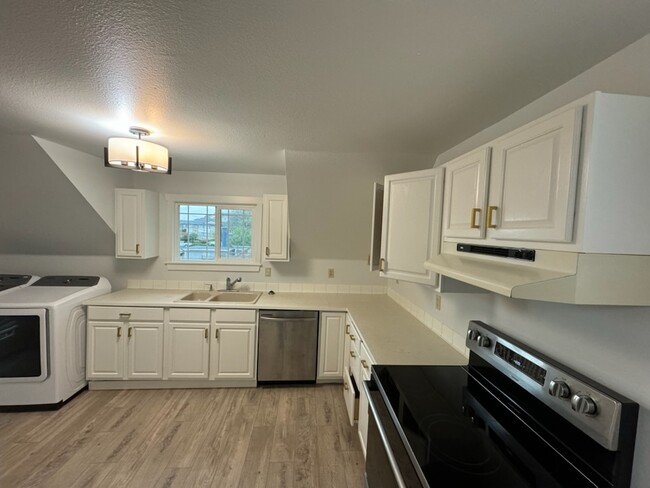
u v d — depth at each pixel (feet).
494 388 4.48
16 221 9.49
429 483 2.80
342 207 9.23
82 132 6.77
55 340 7.97
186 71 3.99
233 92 4.58
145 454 6.47
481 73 3.81
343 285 11.29
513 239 3.30
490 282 3.01
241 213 11.40
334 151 7.56
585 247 2.51
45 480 5.73
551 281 2.62
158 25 3.05
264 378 9.41
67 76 4.18
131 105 5.15
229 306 9.16
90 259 10.71
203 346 9.15
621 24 2.77
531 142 3.04
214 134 6.57
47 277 9.82
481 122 5.41
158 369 9.09
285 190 11.03
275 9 2.77
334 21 2.92
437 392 4.49
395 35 3.11
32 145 7.41
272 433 7.25
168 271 10.95
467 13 2.73
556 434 3.41
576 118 2.51
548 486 2.79
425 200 5.61
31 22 3.04
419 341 6.48
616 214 2.52
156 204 10.66
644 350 2.72
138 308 8.96
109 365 8.94
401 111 5.09
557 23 2.81
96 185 9.32
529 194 3.06
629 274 2.57
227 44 3.36
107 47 3.47
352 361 7.95
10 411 7.83
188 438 7.00
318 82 4.20
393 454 3.45
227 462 6.31
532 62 3.50
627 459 2.74
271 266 11.17
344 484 5.85
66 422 7.48
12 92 4.72
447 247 4.97
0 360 7.71
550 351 3.76
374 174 8.29
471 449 3.30
